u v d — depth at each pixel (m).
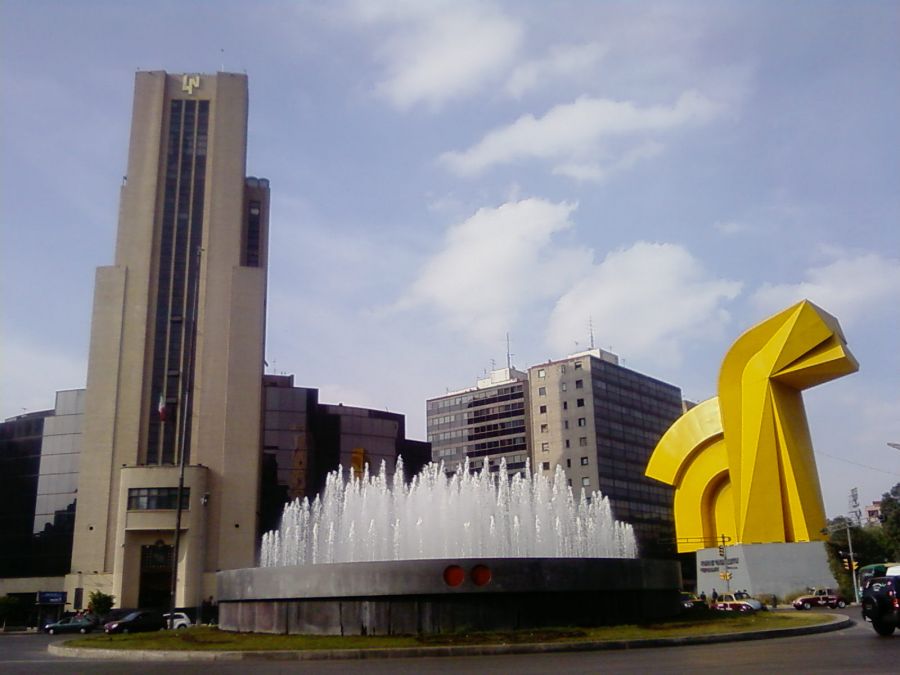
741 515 58.88
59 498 80.00
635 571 26.28
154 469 69.81
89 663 21.72
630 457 112.88
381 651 20.62
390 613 23.55
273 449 86.31
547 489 39.12
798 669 15.30
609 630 23.42
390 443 95.88
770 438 58.56
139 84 82.38
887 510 70.88
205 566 70.44
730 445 60.59
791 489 57.50
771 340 59.94
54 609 72.31
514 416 117.56
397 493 38.41
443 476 37.56
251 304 78.06
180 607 67.06
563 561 24.50
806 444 60.12
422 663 18.83
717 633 23.27
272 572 25.64
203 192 80.31
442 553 36.69
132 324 75.88
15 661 23.42
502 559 23.78
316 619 24.38
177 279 77.69
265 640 23.42
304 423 88.06
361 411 95.12
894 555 69.62
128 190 79.38
